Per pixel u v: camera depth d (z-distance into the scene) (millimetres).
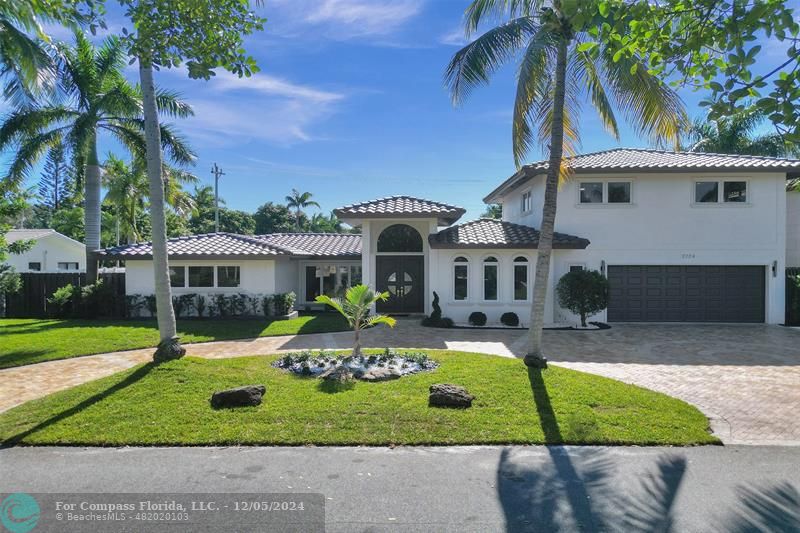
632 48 5520
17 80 14945
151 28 5449
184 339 14164
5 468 5387
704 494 4754
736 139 25859
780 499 4648
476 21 10758
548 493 4773
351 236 28047
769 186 17484
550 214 9656
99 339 13906
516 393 7871
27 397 8320
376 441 6082
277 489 4863
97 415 6867
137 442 6051
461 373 9141
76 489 4879
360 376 8922
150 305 19312
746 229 17547
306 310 24172
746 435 6465
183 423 6609
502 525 4180
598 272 16453
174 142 19984
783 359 11453
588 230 17766
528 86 10062
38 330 15836
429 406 7262
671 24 5340
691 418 6969
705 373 10031
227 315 19359
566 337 14539
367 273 18641
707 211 17594
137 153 19984
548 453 5793
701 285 17812
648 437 6219
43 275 21078
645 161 18078
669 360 11320
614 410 7258
